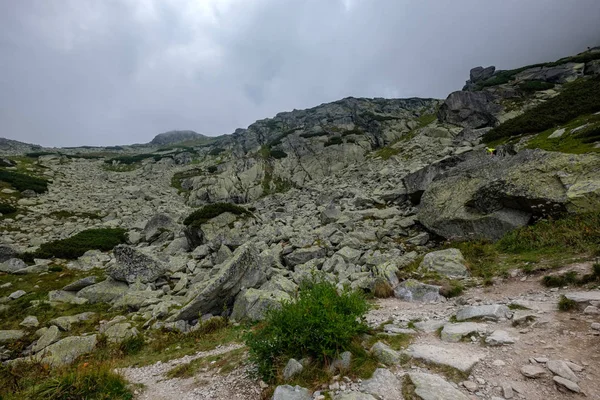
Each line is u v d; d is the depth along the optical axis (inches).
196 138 7416.3
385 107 3649.1
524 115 1437.0
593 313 242.5
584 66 2247.8
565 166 515.5
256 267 597.6
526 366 199.9
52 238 1122.7
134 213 1547.7
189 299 555.5
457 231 613.6
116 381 284.5
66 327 527.2
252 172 2369.6
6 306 617.9
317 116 3607.3
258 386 248.1
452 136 1876.2
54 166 2518.5
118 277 704.4
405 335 277.0
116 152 4503.0
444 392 184.7
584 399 164.1
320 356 240.2
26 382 306.8
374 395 194.4
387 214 866.1
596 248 364.2
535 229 480.1
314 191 1653.5
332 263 621.3
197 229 983.6
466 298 359.6
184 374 319.0
